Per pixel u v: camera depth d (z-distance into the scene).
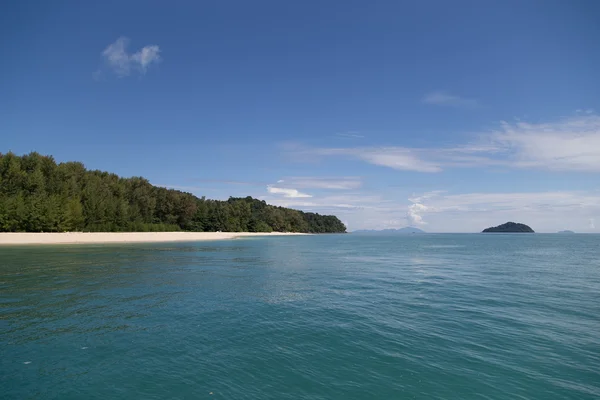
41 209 78.06
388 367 10.03
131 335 12.59
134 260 37.47
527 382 9.19
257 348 11.41
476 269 33.47
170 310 16.11
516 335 12.79
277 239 125.50
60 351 11.09
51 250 50.62
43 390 8.65
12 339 12.12
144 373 9.59
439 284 23.91
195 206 135.88
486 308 16.89
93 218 91.44
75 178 96.81
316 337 12.49
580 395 8.56
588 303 18.08
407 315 15.51
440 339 12.34
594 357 10.81
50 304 17.08
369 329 13.42
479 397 8.46
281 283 23.84
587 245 91.31
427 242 108.50
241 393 8.57
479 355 10.91
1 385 8.88
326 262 39.03
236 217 166.38
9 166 82.75
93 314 15.32
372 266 35.22
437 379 9.33
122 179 120.31
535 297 19.59
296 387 8.87
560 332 13.15
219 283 23.53
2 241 65.44
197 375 9.49
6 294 19.34
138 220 109.12
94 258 38.94
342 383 9.09
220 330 13.20
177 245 70.44
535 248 74.50
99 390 8.68
